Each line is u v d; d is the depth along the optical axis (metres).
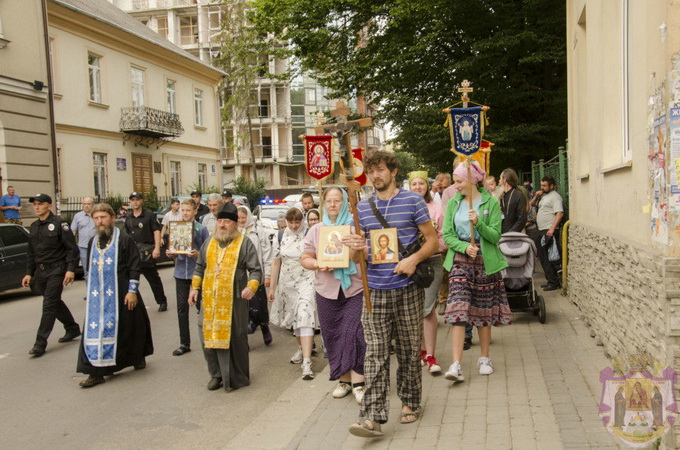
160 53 29.59
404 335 4.68
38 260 8.20
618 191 5.82
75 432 5.25
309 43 20.91
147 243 10.80
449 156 19.73
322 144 5.61
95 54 25.34
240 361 6.40
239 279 6.33
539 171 16.45
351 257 4.67
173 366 7.31
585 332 7.29
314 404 5.60
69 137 23.73
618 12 6.51
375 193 4.80
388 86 19.81
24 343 8.63
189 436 5.09
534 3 17.03
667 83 3.84
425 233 4.61
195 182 33.22
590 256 7.24
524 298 7.85
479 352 6.79
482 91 18.27
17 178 18.41
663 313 3.85
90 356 6.53
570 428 4.33
